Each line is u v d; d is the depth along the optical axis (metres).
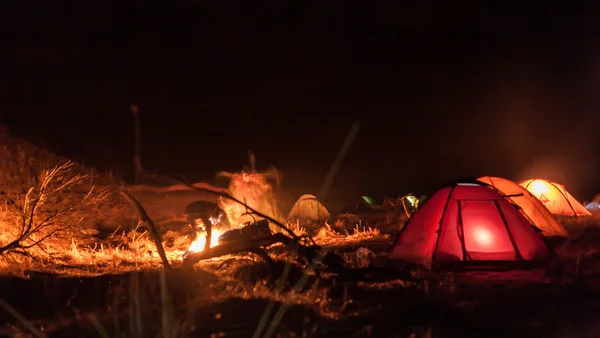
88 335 6.10
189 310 6.77
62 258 10.54
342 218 16.83
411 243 10.37
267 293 7.64
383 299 7.58
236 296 7.48
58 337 6.07
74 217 12.04
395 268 9.77
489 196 10.27
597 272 9.33
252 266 9.22
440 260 9.91
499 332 6.32
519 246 10.00
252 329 6.23
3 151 14.90
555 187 16.97
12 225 11.04
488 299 7.65
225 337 6.00
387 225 15.83
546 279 8.92
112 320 6.55
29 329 6.34
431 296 7.68
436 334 6.20
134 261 10.40
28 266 9.50
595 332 6.33
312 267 8.79
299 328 6.33
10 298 7.56
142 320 6.53
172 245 12.23
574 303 7.47
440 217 10.20
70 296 7.62
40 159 15.35
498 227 10.09
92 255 10.74
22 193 12.44
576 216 16.33
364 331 6.20
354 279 8.58
